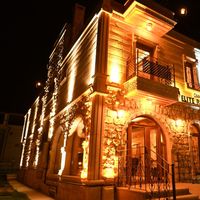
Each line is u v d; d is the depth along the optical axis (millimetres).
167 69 8594
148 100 8266
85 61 9273
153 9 8500
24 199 8914
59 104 12664
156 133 8500
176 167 8180
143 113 8023
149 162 6930
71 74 11227
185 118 9328
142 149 8828
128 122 7574
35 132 18219
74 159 9227
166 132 8430
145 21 8727
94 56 8289
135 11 8273
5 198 8977
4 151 27672
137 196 5598
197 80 10422
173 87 8328
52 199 9078
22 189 12992
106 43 8031
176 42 10367
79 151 9203
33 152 16688
